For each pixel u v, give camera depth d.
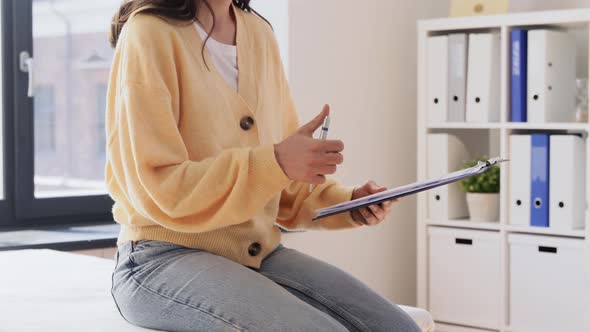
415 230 3.59
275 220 1.72
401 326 1.53
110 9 4.64
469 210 3.13
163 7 1.53
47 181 5.11
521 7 3.40
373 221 1.72
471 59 3.10
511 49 3.01
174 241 1.48
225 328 1.33
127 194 1.48
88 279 1.94
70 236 2.72
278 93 1.79
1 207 2.87
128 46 1.48
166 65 1.48
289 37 2.95
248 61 1.66
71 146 5.14
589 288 2.82
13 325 1.52
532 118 2.98
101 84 5.03
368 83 3.29
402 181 3.50
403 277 3.52
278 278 1.59
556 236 2.94
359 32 3.24
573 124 2.87
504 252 3.02
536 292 2.96
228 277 1.39
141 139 1.41
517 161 2.99
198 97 1.51
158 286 1.42
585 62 3.21
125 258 1.51
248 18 1.73
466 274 3.11
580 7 3.25
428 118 3.18
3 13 2.86
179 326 1.40
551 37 2.97
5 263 2.12
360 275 3.28
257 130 1.60
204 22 1.61
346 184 3.19
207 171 1.39
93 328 1.48
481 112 3.07
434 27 3.15
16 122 2.88
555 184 2.92
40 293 1.79
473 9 3.15
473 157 3.34
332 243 3.15
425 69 3.18
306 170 1.38
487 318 3.06
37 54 4.92
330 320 1.36
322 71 3.09
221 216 1.40
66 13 4.83
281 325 1.31
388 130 3.41
